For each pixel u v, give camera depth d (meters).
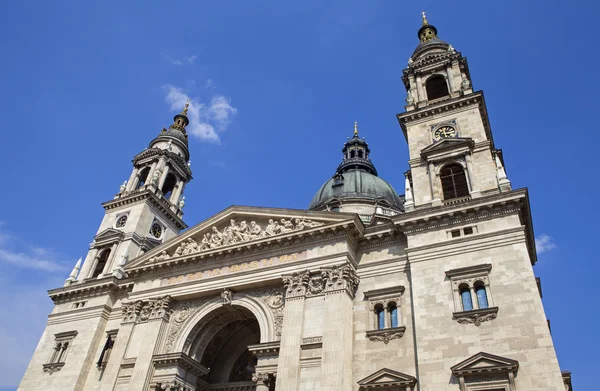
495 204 36.06
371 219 64.12
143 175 71.75
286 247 42.44
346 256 39.00
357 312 37.78
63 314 54.38
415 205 41.75
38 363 51.22
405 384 32.03
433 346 32.19
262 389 36.25
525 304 31.22
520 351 29.58
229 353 49.41
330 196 75.94
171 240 49.00
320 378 33.66
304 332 36.72
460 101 46.66
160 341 43.50
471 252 35.28
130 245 59.25
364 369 34.56
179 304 45.81
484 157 42.06
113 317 51.84
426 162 44.38
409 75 54.31
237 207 47.12
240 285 42.44
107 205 66.06
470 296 33.69
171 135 76.00
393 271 38.69
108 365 43.62
